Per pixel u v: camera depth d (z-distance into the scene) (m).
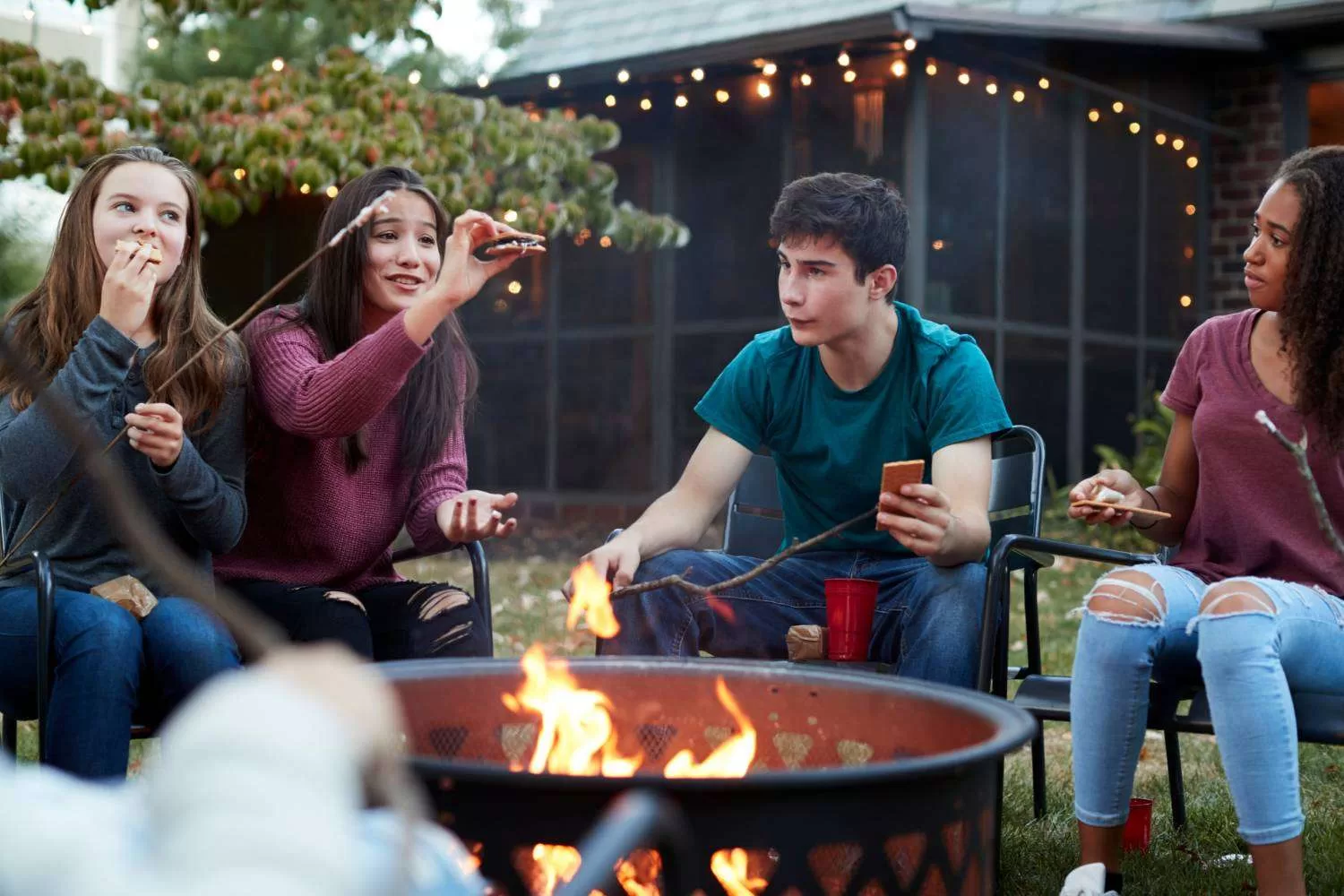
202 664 2.26
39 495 2.34
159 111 7.06
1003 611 2.55
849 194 2.74
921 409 2.83
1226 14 8.19
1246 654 2.08
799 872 1.40
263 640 0.86
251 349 2.68
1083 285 8.54
